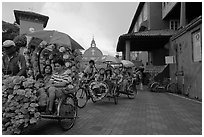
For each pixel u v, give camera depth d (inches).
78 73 339.6
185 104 369.1
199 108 325.7
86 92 335.9
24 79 166.1
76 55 339.0
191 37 467.8
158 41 773.3
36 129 196.4
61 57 299.6
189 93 485.4
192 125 219.9
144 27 1063.0
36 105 165.2
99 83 342.6
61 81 205.9
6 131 168.2
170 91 605.6
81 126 212.1
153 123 227.1
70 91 209.9
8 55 192.9
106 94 345.4
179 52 567.2
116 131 195.6
